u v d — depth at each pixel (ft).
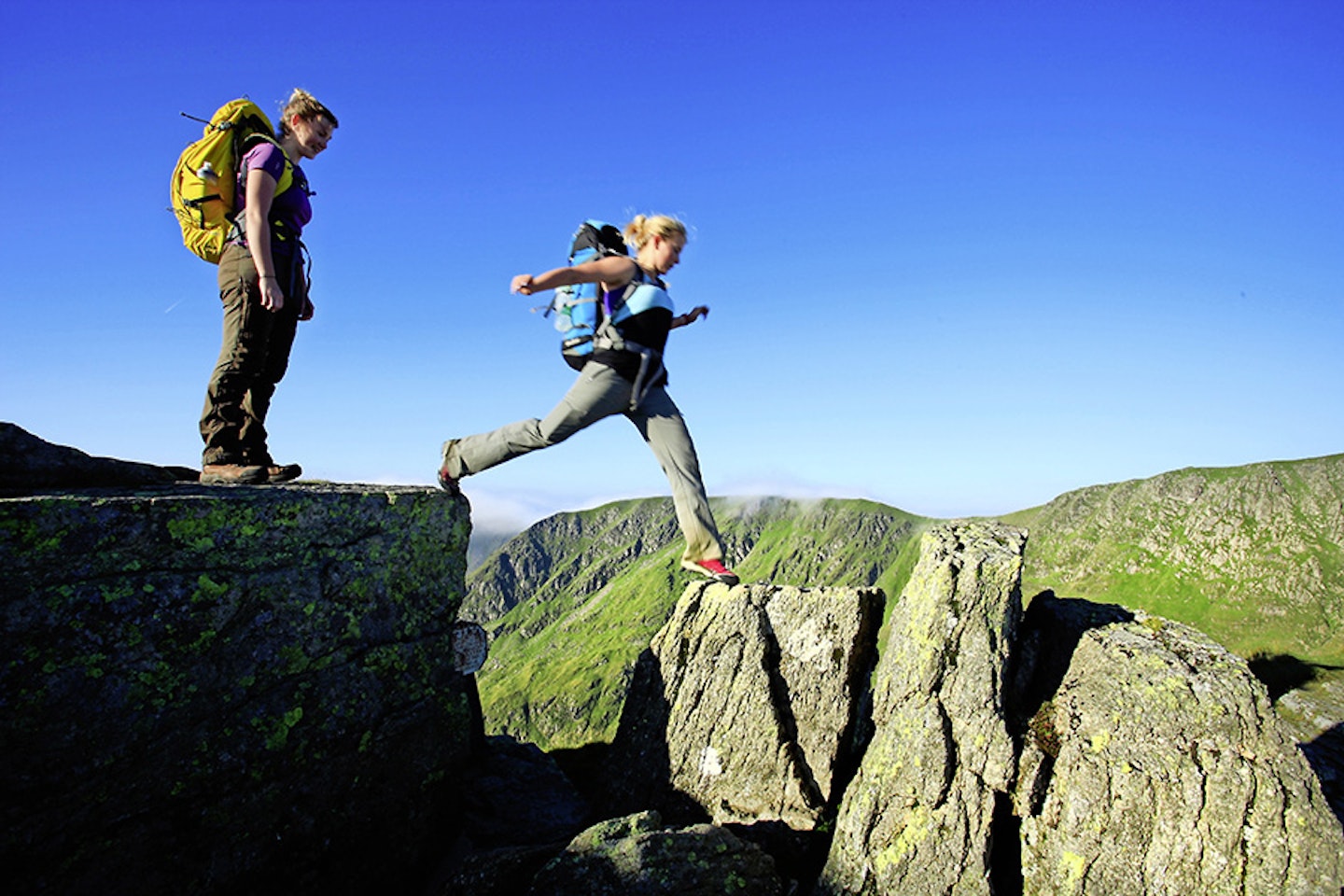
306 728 10.34
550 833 13.09
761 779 12.50
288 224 11.68
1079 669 11.72
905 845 10.57
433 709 12.05
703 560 11.03
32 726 8.25
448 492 12.39
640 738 13.58
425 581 12.04
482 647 12.89
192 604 9.43
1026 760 10.84
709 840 9.97
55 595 8.49
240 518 9.95
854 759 12.67
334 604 10.79
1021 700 11.59
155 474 11.69
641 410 10.75
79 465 10.68
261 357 11.90
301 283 12.37
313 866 10.39
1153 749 10.39
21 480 10.03
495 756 15.10
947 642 11.60
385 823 11.28
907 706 11.47
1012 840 10.71
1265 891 9.46
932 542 12.62
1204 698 10.58
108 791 8.70
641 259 10.42
